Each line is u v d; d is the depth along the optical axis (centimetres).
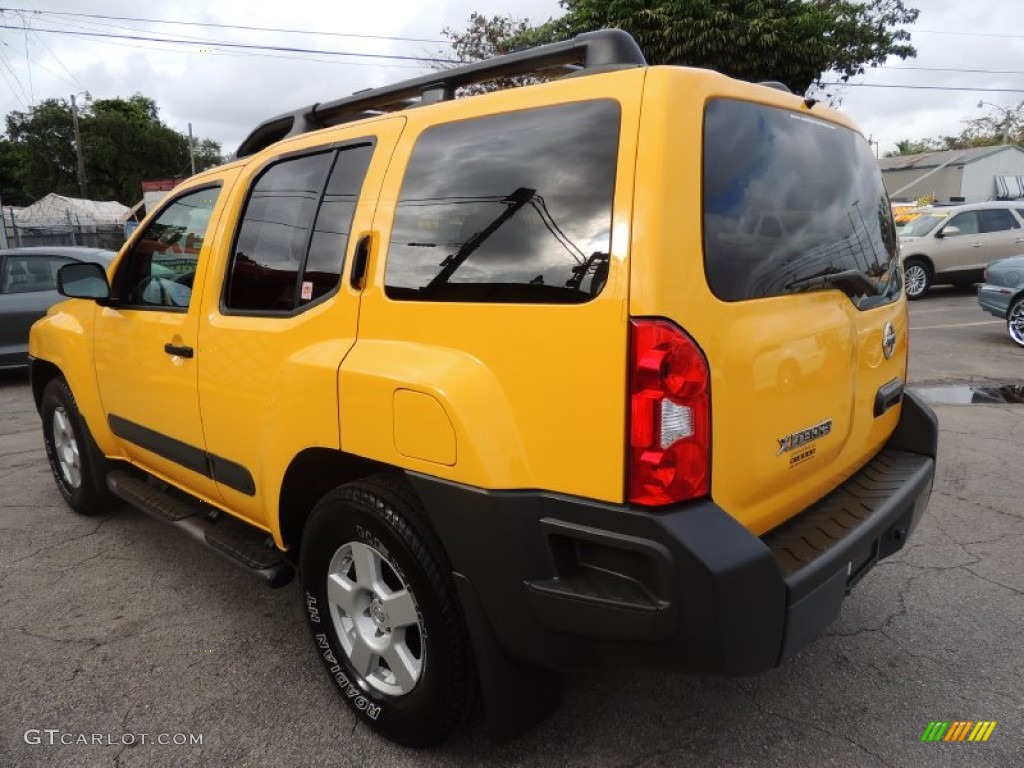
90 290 354
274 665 297
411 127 239
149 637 318
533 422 194
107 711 269
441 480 204
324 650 264
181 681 287
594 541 186
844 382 243
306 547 258
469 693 222
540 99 207
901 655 294
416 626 231
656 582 180
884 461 282
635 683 279
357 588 247
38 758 245
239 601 349
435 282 218
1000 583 349
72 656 304
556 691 232
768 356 203
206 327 298
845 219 255
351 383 227
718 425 188
